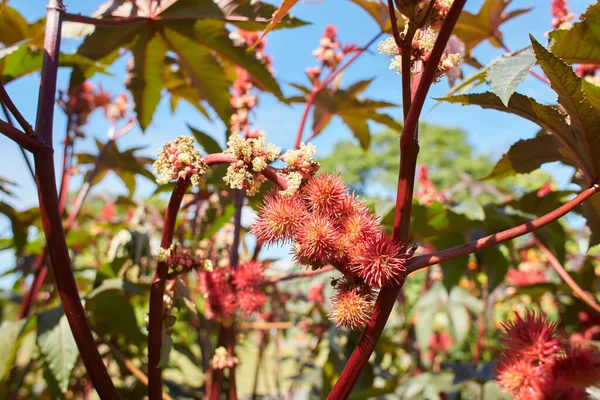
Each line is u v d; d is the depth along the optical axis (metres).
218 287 0.42
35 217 0.71
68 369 0.45
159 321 0.34
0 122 0.33
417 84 0.31
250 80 0.64
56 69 0.37
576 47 0.38
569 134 0.35
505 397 0.58
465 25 0.59
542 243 0.62
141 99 0.61
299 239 0.29
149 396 0.34
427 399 0.65
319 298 0.80
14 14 0.57
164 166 0.31
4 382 0.62
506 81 0.35
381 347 0.84
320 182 0.30
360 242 0.29
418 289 1.28
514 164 0.42
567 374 0.32
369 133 0.77
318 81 0.63
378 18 0.61
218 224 0.59
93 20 0.45
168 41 0.56
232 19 0.51
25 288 0.92
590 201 0.43
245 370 1.25
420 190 0.82
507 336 0.34
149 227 0.84
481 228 0.61
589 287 0.67
